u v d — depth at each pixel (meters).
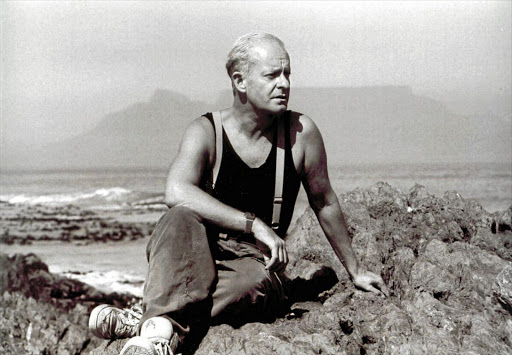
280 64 3.46
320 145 3.72
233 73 3.54
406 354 3.02
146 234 37.91
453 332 3.21
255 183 3.55
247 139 3.55
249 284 3.41
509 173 72.31
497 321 3.44
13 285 13.14
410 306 3.43
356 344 3.28
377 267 4.02
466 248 4.04
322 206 3.84
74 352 6.75
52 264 27.20
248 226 3.29
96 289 16.86
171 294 3.21
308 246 4.48
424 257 4.00
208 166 3.53
